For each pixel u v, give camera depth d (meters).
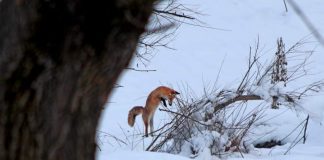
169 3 23.11
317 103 26.31
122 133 22.94
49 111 5.34
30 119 5.34
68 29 5.11
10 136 5.37
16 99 5.29
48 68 5.21
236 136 19.00
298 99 22.80
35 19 5.10
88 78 5.32
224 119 19.64
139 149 19.66
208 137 18.56
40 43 5.14
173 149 19.02
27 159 5.41
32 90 5.28
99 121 5.73
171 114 22.45
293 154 19.12
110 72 5.41
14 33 5.16
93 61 5.25
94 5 5.07
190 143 18.81
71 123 5.46
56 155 5.47
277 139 22.27
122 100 31.80
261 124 21.77
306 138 23.31
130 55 5.44
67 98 5.34
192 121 19.36
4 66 5.22
